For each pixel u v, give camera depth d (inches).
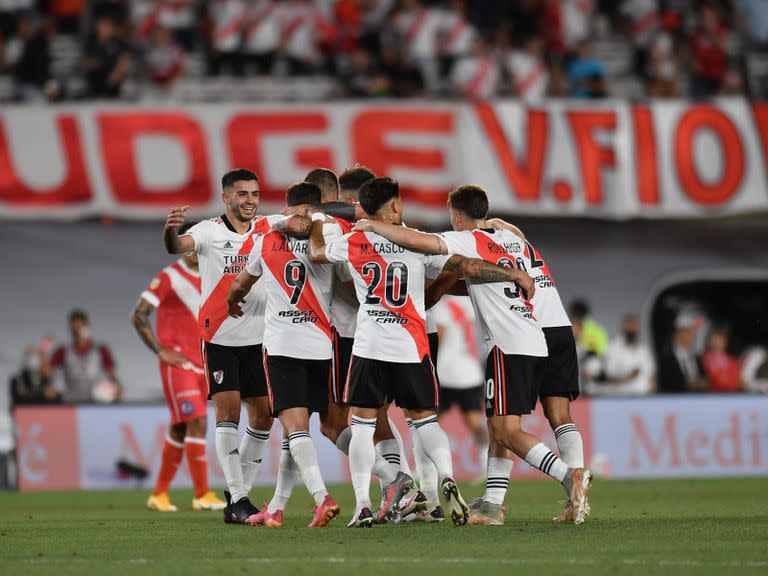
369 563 792.3
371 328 1021.2
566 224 2780.5
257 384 1155.3
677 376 2448.3
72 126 2314.2
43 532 1090.7
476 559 807.7
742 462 2165.4
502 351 1043.3
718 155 2406.5
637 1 2947.8
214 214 2341.3
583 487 1008.9
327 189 1138.0
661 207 2396.7
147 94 2684.5
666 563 781.3
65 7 2790.4
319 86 2694.4
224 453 1151.6
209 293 1154.0
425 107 2356.1
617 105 2384.4
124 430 2052.2
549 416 1114.7
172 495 1793.8
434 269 1040.8
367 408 1035.3
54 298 2672.2
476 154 2353.6
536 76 2797.7
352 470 1040.2
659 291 2847.0
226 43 2763.3
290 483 1088.8
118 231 2694.4
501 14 2893.7
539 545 885.8
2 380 2628.0
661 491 1701.5
